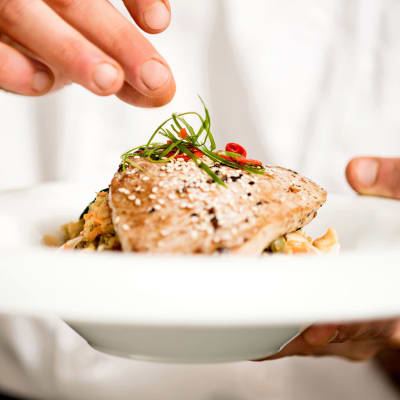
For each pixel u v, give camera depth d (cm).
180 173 56
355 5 88
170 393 91
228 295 46
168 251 53
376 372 89
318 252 59
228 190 55
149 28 59
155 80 56
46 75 58
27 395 92
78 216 66
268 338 53
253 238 54
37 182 92
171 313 46
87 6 57
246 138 94
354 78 90
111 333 53
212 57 91
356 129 92
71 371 91
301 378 91
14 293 47
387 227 63
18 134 90
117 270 46
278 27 89
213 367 90
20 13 56
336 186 95
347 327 61
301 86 91
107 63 55
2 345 89
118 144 91
